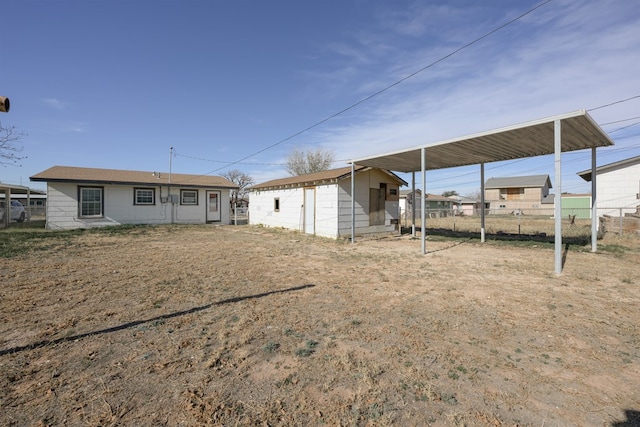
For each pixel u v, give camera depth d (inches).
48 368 102.3
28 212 737.0
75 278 219.5
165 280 216.4
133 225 653.9
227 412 81.7
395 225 583.8
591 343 124.0
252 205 758.5
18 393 88.4
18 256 301.7
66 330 132.5
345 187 499.2
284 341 124.1
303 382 95.9
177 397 87.8
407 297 183.0
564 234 539.8
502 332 134.1
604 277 230.8
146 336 127.5
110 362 106.7
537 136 290.4
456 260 303.7
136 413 80.9
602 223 553.0
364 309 161.8
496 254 342.0
